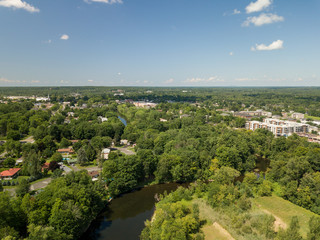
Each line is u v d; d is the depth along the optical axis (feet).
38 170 435.12
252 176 417.28
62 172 440.04
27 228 258.78
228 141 565.12
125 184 407.03
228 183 406.21
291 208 347.15
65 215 256.73
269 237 275.18
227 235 281.74
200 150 563.89
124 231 308.81
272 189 407.85
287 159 507.30
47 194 294.87
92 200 324.60
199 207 343.26
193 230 284.82
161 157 488.85
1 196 257.34
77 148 594.65
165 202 364.79
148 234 283.18
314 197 345.31
